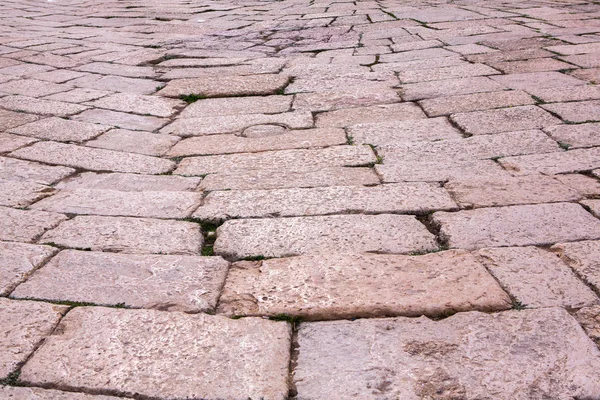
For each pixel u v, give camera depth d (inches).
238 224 108.4
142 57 251.4
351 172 130.3
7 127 165.9
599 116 152.2
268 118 173.6
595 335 74.1
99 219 110.7
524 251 93.6
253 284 88.7
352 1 410.0
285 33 302.2
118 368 71.1
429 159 134.7
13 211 113.5
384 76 207.3
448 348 73.1
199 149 152.2
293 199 117.6
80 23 337.4
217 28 323.0
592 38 238.5
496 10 330.0
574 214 104.6
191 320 80.0
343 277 89.2
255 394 66.7
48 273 91.8
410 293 84.4
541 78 188.9
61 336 76.9
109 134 163.5
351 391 67.1
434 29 285.7
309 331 77.9
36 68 230.4
